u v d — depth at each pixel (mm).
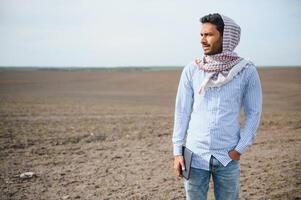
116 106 18812
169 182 6070
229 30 2838
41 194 5422
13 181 6004
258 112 2906
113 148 8633
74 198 5270
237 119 2943
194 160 2961
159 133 10617
